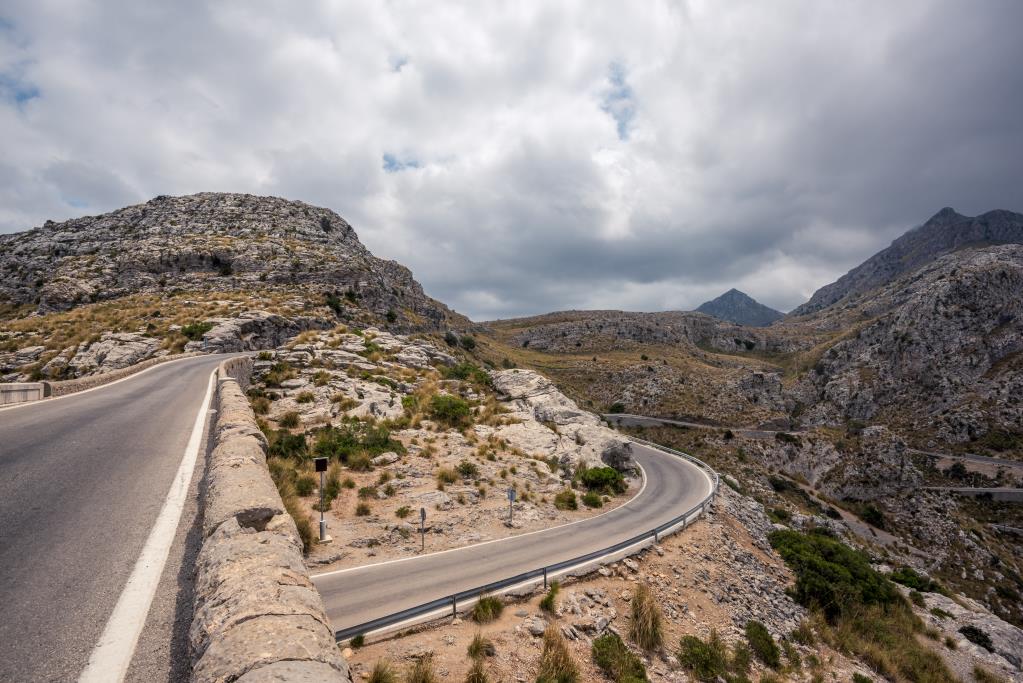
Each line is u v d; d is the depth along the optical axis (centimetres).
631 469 3562
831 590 2306
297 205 11756
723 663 1388
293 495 1488
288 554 473
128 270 7619
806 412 15012
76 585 483
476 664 943
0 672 342
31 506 680
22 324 5159
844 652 1927
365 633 996
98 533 614
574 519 2156
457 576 1351
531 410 3838
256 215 10656
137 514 690
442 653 990
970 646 2636
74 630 408
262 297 6931
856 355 15925
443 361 4909
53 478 812
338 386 2977
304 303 6919
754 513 3350
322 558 1334
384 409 2847
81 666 364
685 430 10700
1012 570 6581
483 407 3597
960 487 9106
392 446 2286
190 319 5275
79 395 1900
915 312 14850
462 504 1939
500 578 1366
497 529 1823
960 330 13688
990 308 13762
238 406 1217
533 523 1970
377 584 1245
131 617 439
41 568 510
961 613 3362
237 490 595
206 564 456
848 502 8412
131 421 1384
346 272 8575
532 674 1012
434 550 1540
